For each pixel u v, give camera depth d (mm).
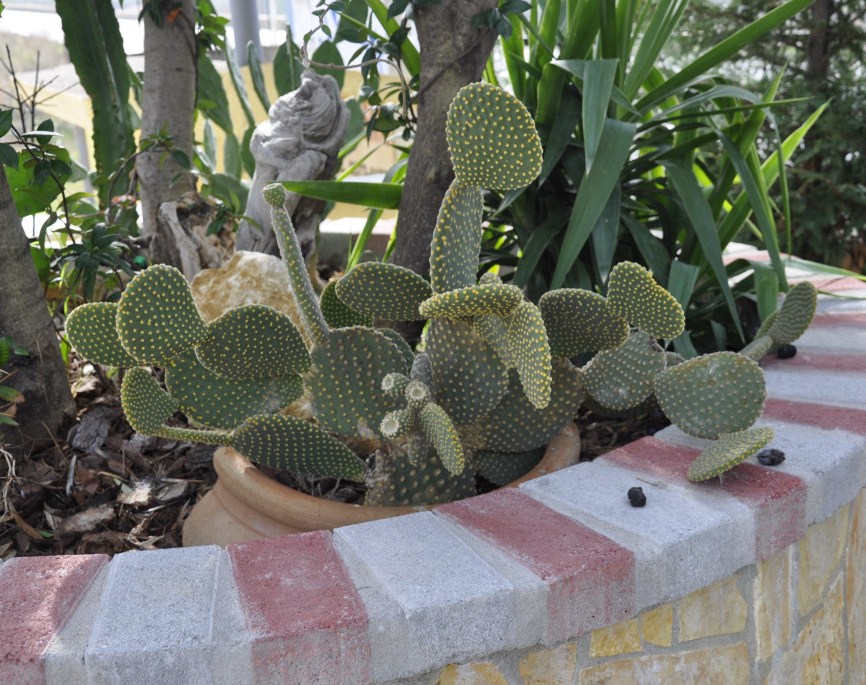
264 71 3938
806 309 1490
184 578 1087
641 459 1308
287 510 1262
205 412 1301
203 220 1853
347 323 1477
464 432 1335
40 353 1515
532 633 1082
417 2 1494
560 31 1903
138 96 2346
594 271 1766
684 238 1938
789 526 1228
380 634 1031
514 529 1163
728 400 1289
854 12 3535
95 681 987
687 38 3686
